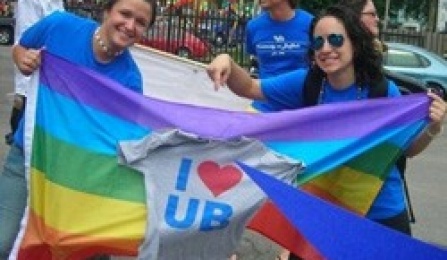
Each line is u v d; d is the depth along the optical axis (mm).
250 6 14859
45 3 4008
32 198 2830
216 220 2771
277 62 4414
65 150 2830
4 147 6676
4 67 14969
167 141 2756
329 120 2990
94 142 2820
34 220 2818
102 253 2803
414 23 43000
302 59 4348
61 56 2928
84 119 2852
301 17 4340
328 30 2951
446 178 7543
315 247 2717
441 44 23312
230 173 2807
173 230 2742
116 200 2771
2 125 7906
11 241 2959
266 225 3023
